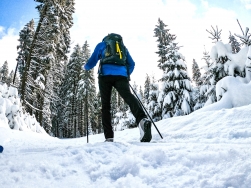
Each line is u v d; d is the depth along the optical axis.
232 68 8.20
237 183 1.05
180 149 1.72
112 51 2.86
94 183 1.24
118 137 6.13
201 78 14.60
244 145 1.57
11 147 3.08
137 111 2.68
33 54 14.20
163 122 5.45
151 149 1.64
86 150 1.84
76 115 35.09
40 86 16.30
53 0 14.54
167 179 1.21
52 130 39.12
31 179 1.24
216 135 3.05
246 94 6.07
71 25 22.48
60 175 1.33
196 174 1.22
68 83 36.00
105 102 2.88
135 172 1.34
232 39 28.89
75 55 36.31
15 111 7.87
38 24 14.34
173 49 15.42
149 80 28.28
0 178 1.21
